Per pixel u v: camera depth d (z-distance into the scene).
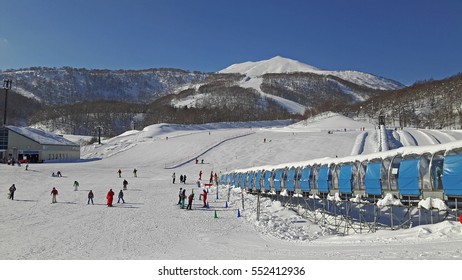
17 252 15.59
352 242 15.70
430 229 14.90
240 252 14.71
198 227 22.00
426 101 165.88
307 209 27.58
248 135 100.06
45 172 57.38
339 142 79.25
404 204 16.83
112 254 15.01
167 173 63.59
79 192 38.72
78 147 94.19
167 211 28.16
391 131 88.62
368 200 19.62
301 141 83.94
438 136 76.81
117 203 31.95
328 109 198.25
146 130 130.38
